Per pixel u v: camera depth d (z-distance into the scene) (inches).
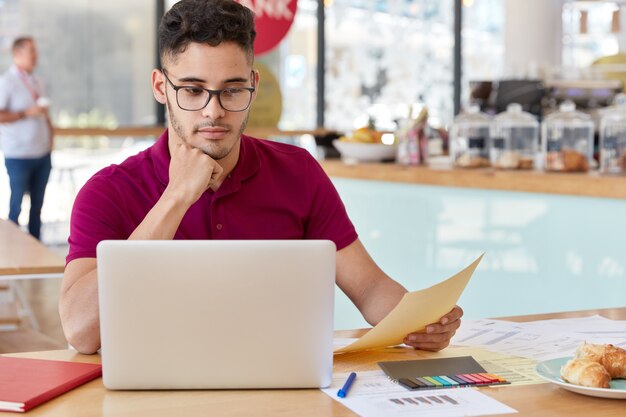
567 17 359.9
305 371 61.1
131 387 60.9
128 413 56.4
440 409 57.3
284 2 244.8
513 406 58.1
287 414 56.2
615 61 259.8
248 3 240.2
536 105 191.2
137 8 342.6
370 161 176.2
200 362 60.6
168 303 59.7
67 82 336.2
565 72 207.5
